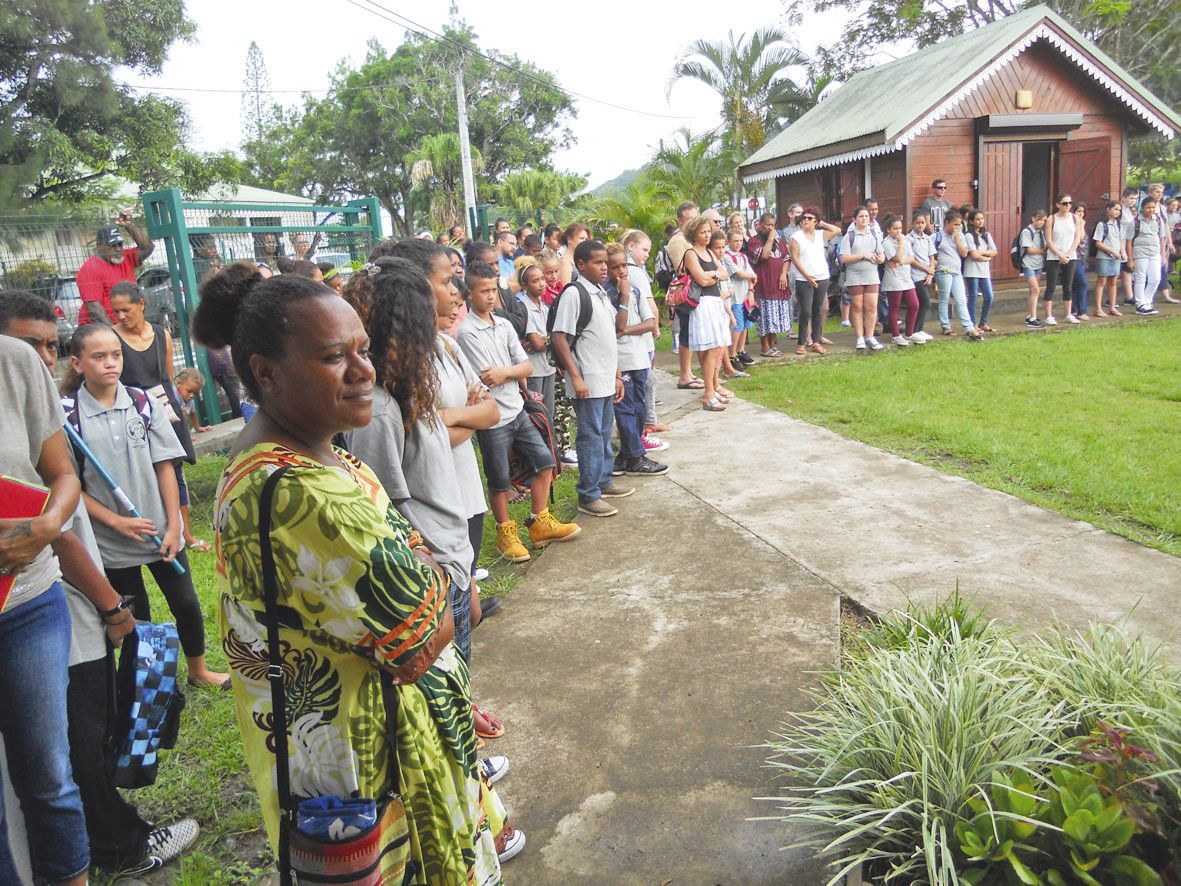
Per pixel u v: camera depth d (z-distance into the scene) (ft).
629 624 13.12
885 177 46.62
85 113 58.65
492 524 18.20
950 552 14.78
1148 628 11.81
